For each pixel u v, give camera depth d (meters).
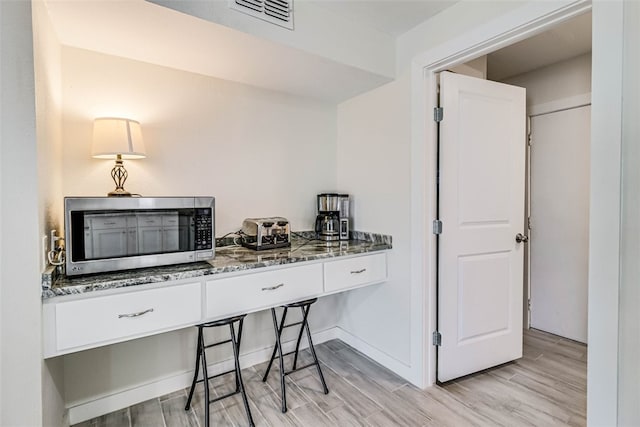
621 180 1.04
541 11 1.47
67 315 1.25
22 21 1.09
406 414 1.83
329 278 2.03
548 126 2.93
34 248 1.15
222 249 2.16
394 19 1.98
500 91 2.24
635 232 1.02
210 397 1.99
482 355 2.24
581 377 2.21
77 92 1.75
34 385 1.15
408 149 2.13
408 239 2.15
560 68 2.81
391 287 2.29
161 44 1.71
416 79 2.05
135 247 1.47
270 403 1.93
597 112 1.09
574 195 2.78
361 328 2.57
